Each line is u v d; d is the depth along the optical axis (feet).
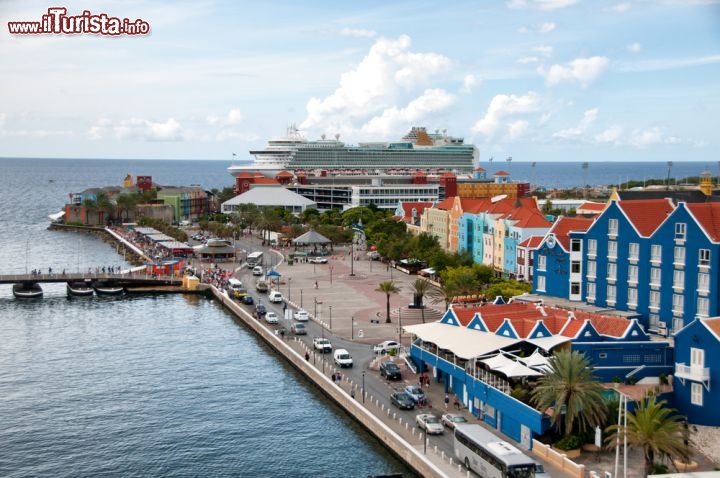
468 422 367.66
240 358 521.24
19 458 350.64
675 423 296.71
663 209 433.89
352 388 420.36
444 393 414.62
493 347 384.68
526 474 282.56
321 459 349.61
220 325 627.87
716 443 321.11
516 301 470.80
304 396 440.04
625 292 429.38
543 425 323.98
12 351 536.42
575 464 298.56
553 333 394.11
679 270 396.98
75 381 466.70
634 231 422.41
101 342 564.71
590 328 378.12
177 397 437.17
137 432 383.04
